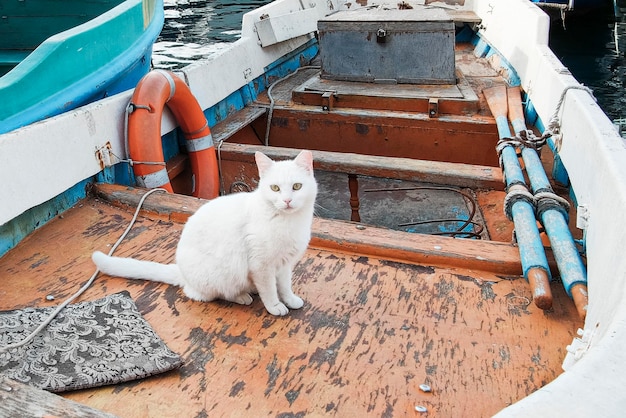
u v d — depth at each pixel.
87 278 2.86
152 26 5.46
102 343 2.28
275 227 2.32
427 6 7.81
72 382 2.05
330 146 5.63
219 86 5.30
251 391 2.09
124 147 3.98
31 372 2.09
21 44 6.28
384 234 3.08
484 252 2.89
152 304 2.63
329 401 2.04
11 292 2.74
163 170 4.01
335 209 4.97
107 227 3.38
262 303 2.62
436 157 5.31
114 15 4.61
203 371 2.20
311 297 2.67
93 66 4.29
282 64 6.72
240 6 16.20
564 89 3.60
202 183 4.55
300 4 7.10
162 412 1.99
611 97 9.49
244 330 2.44
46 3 6.12
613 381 1.30
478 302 2.61
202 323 2.49
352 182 4.30
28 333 2.33
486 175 3.89
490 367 2.20
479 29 7.33
